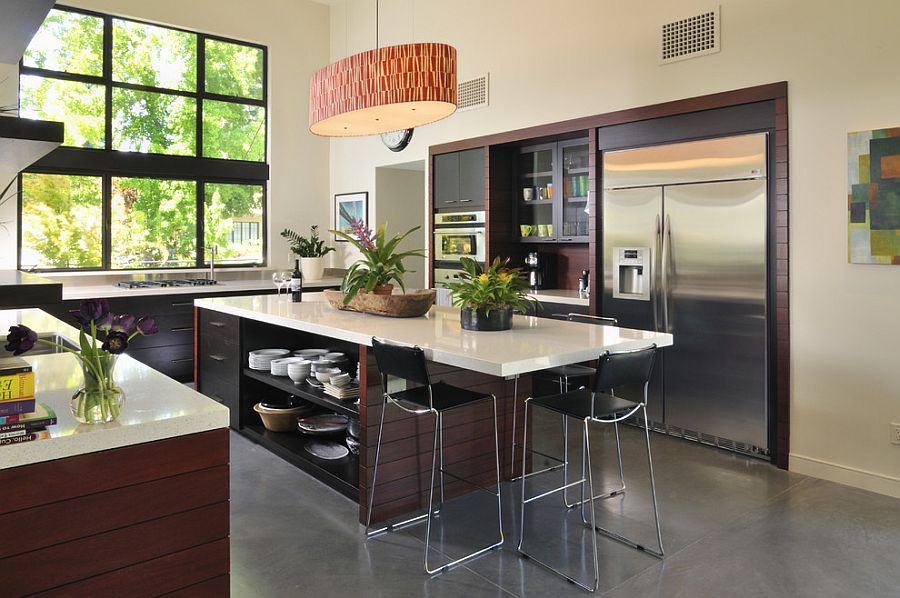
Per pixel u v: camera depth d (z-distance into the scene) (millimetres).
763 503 3459
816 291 3809
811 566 2787
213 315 4977
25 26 1603
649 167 4645
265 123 7473
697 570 2754
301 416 4406
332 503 3496
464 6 6035
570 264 5926
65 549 1622
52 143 1498
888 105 3484
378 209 7309
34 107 6035
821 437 3820
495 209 5891
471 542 3027
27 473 1562
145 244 6754
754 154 4066
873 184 3547
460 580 2684
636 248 4738
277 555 2900
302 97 7641
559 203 5535
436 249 6496
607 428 4871
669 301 4555
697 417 4461
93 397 1692
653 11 4551
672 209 4516
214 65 7066
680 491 3625
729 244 4223
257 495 3598
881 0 3502
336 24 7730
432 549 2955
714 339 4332
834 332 3746
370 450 3197
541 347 2854
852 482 3699
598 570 2758
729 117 4195
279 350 4641
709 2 4234
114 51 6438
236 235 7344
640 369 2822
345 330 3314
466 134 6066
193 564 1821
